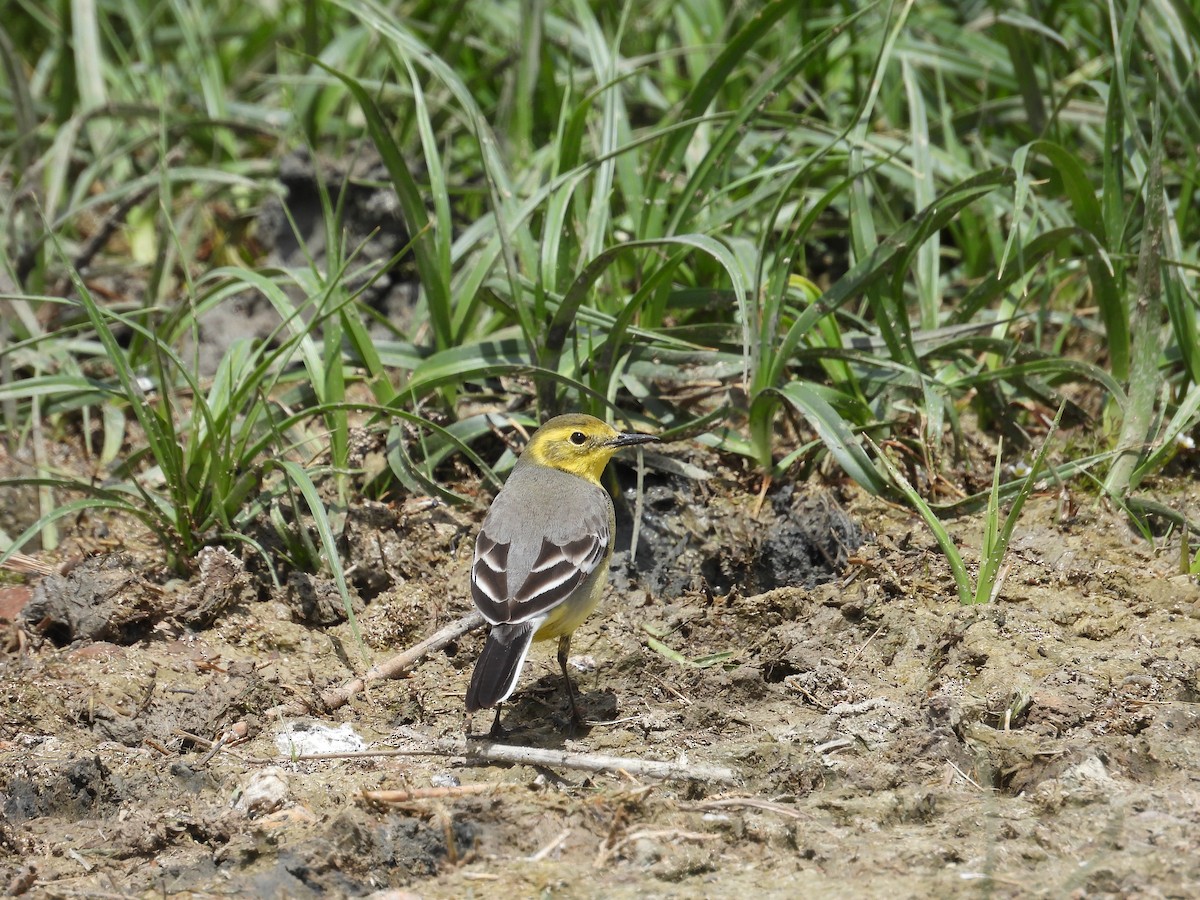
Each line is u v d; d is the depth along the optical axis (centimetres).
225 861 801
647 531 1191
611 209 1448
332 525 1182
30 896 770
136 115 1703
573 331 1232
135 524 1260
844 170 1516
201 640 1092
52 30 1956
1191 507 1210
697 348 1302
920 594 1106
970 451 1306
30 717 979
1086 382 1377
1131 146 1434
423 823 816
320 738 963
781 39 1681
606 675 1053
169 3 1956
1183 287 1262
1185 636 1031
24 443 1365
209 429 1130
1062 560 1141
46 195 1673
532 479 1069
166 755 947
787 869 774
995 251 1411
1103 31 1520
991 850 748
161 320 1501
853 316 1325
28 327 1397
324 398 1214
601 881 766
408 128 1658
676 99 1709
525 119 1572
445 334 1309
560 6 1797
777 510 1209
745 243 1323
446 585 1155
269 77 1652
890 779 867
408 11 1842
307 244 1611
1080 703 938
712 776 869
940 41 1691
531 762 902
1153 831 786
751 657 1048
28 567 1191
